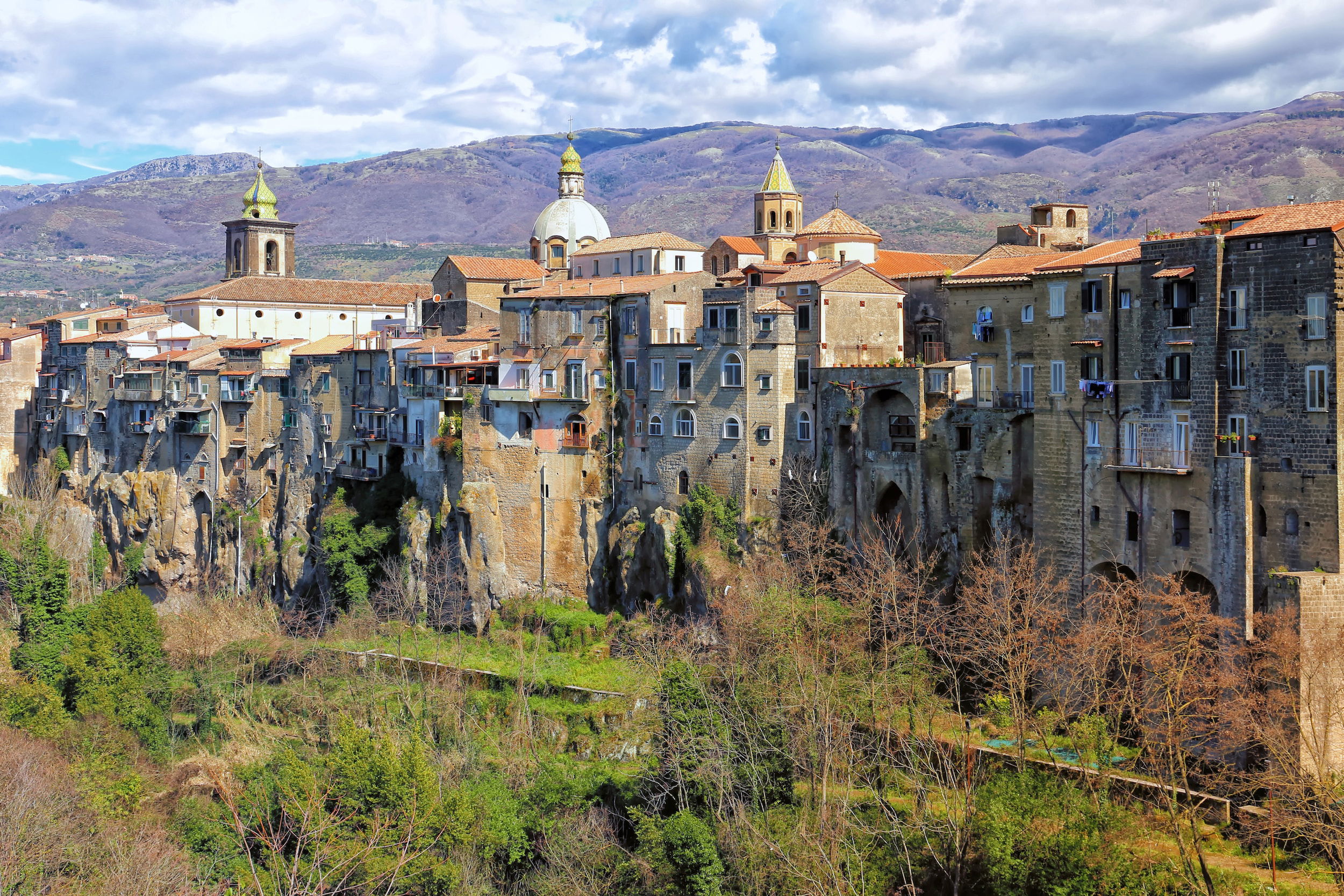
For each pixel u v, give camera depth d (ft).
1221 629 262.26
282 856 256.32
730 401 370.53
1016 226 407.23
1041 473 304.09
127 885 246.47
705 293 375.86
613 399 399.03
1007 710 282.15
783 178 483.10
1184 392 276.00
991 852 226.99
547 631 391.65
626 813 280.51
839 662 286.66
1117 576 290.35
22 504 550.36
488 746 329.93
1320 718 244.63
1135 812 239.71
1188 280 274.57
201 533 523.70
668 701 288.10
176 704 380.58
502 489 412.36
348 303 596.70
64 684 376.07
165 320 573.74
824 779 249.14
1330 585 251.19
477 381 423.23
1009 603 273.54
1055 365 301.84
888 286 368.89
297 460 491.31
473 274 494.18
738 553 362.53
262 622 469.16
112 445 554.46
